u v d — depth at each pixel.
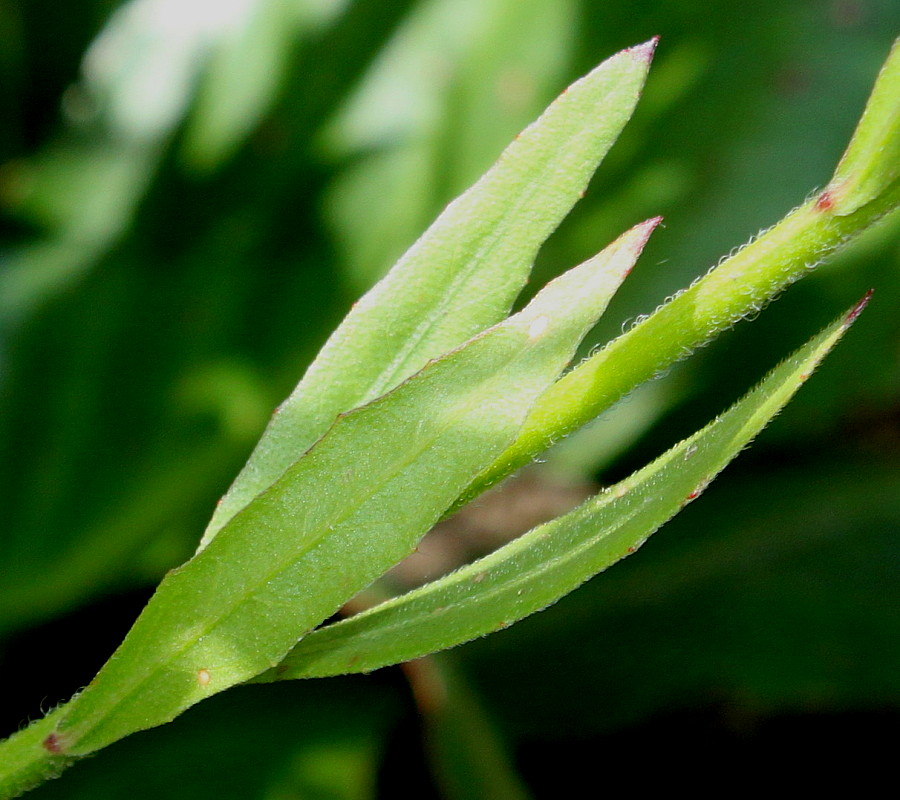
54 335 0.38
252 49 0.43
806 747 0.35
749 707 0.33
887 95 0.17
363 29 0.42
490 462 0.17
